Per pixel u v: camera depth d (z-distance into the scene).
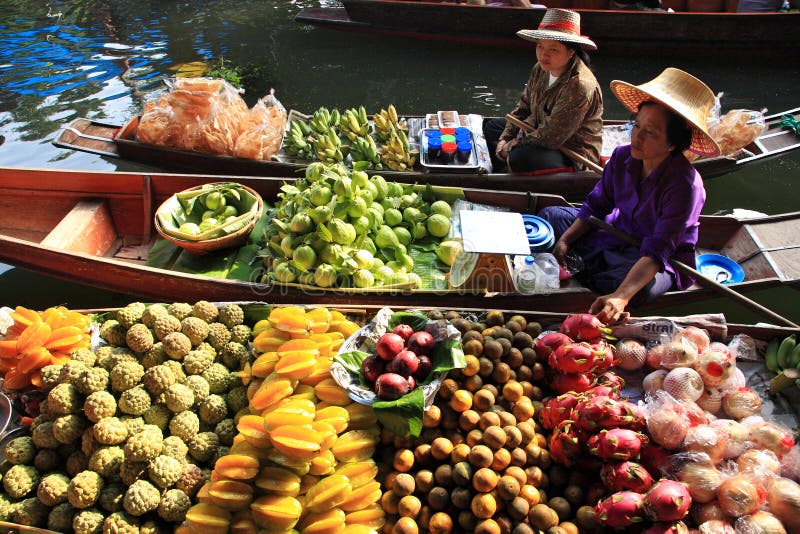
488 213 3.43
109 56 8.06
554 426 2.47
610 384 2.62
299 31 8.98
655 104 2.93
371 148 4.85
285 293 3.55
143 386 2.52
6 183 4.30
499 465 2.30
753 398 2.62
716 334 2.98
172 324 2.75
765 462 2.28
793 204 5.57
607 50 7.91
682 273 3.48
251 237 4.11
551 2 8.75
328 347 2.77
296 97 7.34
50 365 2.66
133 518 2.23
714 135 5.12
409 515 2.26
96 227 4.21
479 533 2.15
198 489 2.35
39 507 2.30
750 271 4.02
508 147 4.89
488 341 2.65
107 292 4.39
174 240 3.79
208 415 2.58
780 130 5.51
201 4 9.89
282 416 2.31
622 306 2.93
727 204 5.61
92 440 2.38
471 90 7.65
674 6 8.59
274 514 2.15
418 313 2.81
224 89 5.11
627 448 2.22
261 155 4.89
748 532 2.08
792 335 2.97
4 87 7.18
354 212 3.71
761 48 7.65
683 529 2.06
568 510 2.28
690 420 2.40
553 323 2.98
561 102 4.32
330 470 2.32
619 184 3.43
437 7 7.81
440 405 2.53
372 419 2.52
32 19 9.16
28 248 3.65
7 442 2.55
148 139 5.04
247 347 2.90
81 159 5.98
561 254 3.70
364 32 8.36
